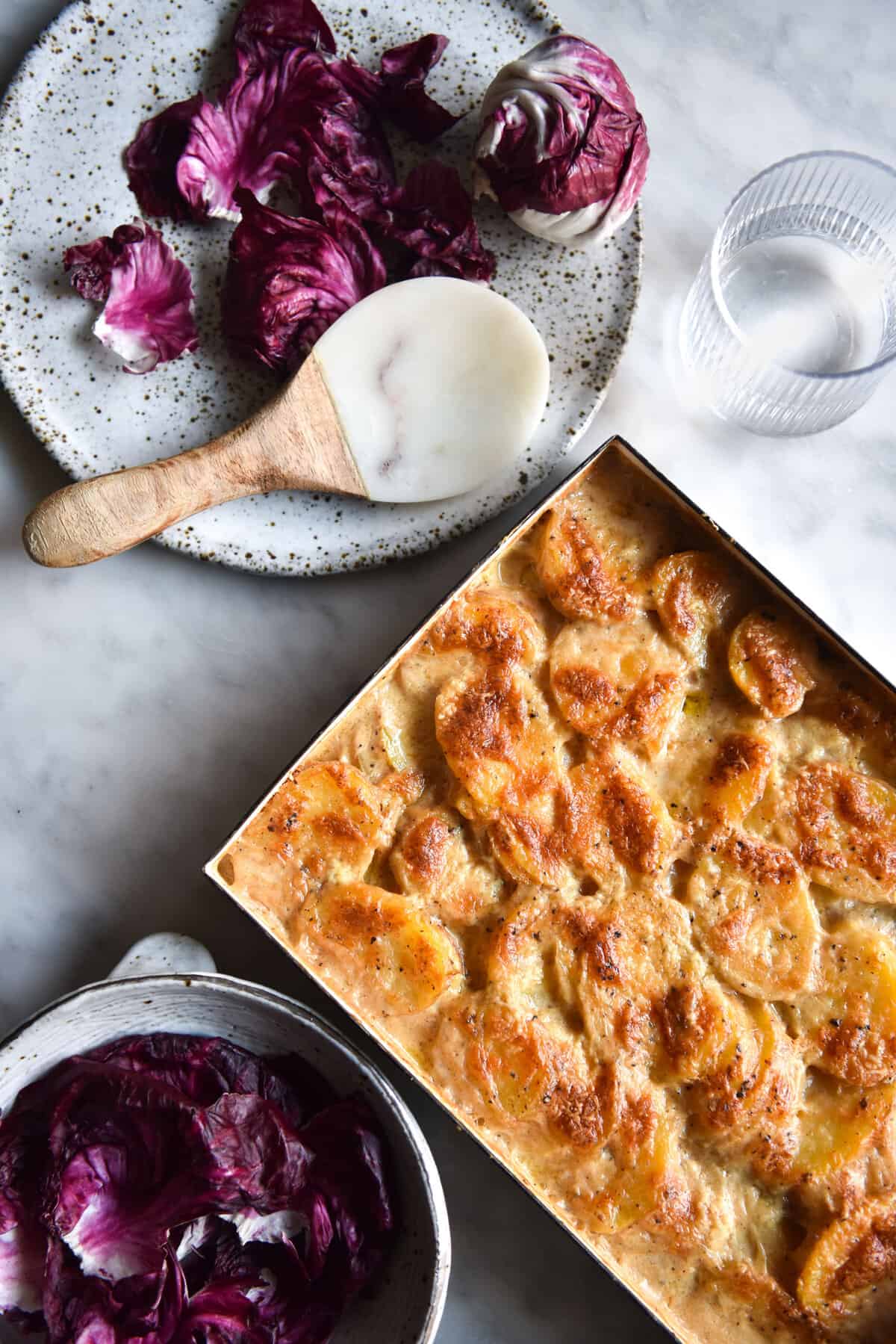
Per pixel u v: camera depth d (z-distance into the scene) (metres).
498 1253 0.76
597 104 0.74
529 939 0.70
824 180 0.78
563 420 0.77
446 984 0.69
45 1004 0.77
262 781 0.78
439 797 0.71
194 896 0.77
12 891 0.78
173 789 0.78
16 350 0.76
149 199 0.77
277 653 0.78
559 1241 0.76
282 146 0.76
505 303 0.74
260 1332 0.69
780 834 0.71
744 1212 0.69
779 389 0.77
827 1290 0.68
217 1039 0.72
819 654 0.72
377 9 0.78
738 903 0.70
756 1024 0.70
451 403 0.75
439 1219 0.68
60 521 0.72
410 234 0.76
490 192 0.76
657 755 0.71
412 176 0.77
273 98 0.76
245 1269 0.70
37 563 0.75
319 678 0.78
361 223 0.76
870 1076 0.69
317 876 0.70
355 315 0.74
